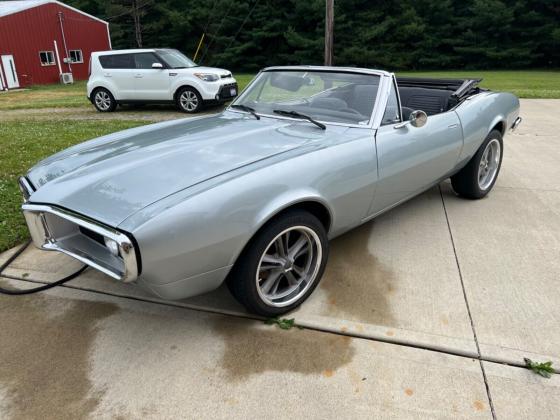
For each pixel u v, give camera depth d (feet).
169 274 7.24
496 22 105.70
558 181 17.40
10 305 9.46
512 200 15.38
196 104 37.32
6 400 7.07
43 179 8.98
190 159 8.65
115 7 120.06
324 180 8.95
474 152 14.26
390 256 11.46
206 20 119.75
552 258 11.32
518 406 6.95
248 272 8.14
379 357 7.93
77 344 8.30
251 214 7.72
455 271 10.73
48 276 10.59
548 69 108.47
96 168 8.63
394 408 6.91
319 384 7.36
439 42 110.83
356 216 10.40
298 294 9.25
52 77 85.25
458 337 8.42
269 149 9.14
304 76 12.12
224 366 7.75
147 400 7.06
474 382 7.39
